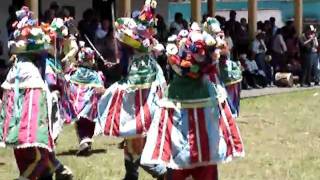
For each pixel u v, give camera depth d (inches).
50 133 276.7
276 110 642.8
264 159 396.5
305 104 697.0
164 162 246.1
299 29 1011.3
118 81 320.2
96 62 440.1
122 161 384.8
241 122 554.3
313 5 1210.6
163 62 594.6
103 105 320.8
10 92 277.9
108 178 338.0
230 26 871.1
